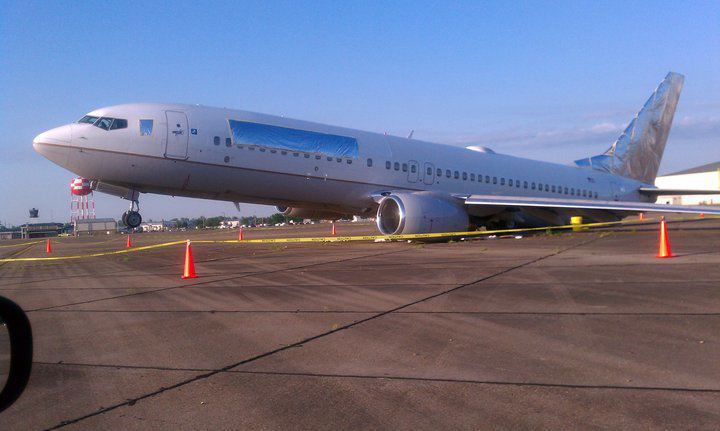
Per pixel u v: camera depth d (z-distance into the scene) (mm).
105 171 15617
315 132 18734
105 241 37312
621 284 8156
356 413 3680
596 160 29219
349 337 5633
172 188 16797
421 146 21547
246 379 4445
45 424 3646
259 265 12695
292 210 21656
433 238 19188
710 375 4145
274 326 6234
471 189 22547
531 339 5336
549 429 3314
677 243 15141
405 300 7504
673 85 31062
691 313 6141
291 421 3586
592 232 21656
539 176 25422
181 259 15391
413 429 3395
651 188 29625
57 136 15227
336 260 13227
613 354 4750
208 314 7035
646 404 3635
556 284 8352
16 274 13148
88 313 7395
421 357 4875
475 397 3883
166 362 4980
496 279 9078
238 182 17203
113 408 3900
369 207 20047
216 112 17188
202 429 3510
